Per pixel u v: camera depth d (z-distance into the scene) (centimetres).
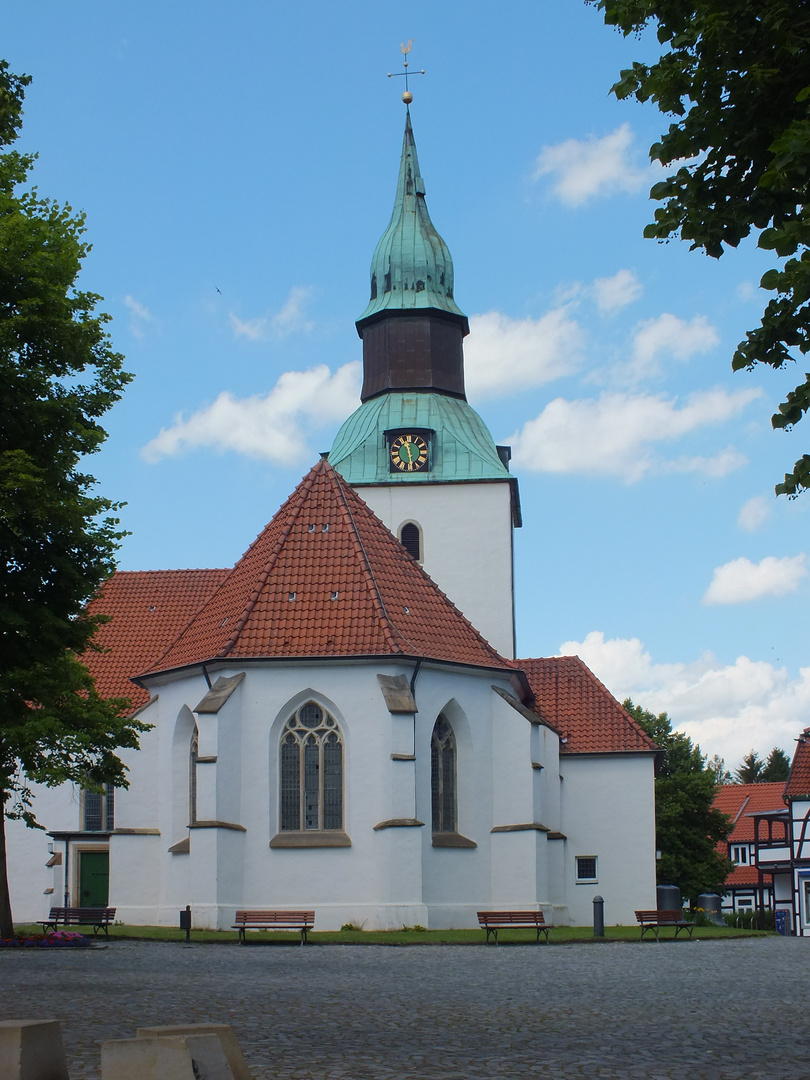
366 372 6275
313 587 4334
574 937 3800
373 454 6044
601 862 5159
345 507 4572
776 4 1441
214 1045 1003
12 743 3192
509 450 6481
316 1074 1267
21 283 2666
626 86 1582
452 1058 1377
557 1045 1481
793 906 5928
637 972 2550
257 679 4159
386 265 6225
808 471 1503
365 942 3538
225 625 4353
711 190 1575
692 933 4216
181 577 5994
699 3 1491
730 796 10775
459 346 6275
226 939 3559
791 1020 1725
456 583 5912
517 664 5672
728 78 1512
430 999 1983
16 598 2578
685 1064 1337
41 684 2923
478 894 4288
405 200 6347
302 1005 1878
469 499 5966
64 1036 1512
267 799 4078
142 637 5653
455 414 6141
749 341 1565
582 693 5472
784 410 1513
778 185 1338
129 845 4431
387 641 4153
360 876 4016
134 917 4388
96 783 3722
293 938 3600
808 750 6156
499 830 4344
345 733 4122
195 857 3994
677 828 7319
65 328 2675
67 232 2828
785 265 1367
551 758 4922
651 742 5266
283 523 4669
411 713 4041
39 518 2523
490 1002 1944
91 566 2702
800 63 1474
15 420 2605
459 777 4356
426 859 4169
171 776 4428
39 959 2831
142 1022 1644
